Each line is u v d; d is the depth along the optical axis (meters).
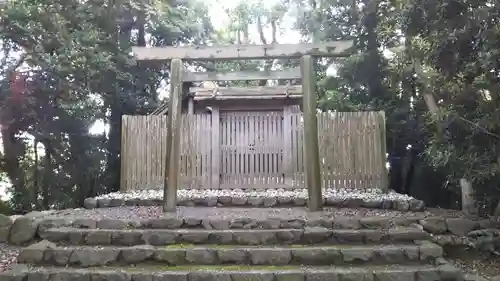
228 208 7.44
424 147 10.28
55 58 8.71
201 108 10.48
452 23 4.84
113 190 11.76
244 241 5.16
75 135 10.64
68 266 4.78
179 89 7.12
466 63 4.91
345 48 7.13
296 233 5.20
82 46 9.28
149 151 9.29
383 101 11.14
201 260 4.79
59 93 9.34
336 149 8.86
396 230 5.27
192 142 9.65
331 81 11.91
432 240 5.32
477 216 6.10
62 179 10.78
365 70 11.16
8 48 8.90
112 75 11.20
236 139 9.68
